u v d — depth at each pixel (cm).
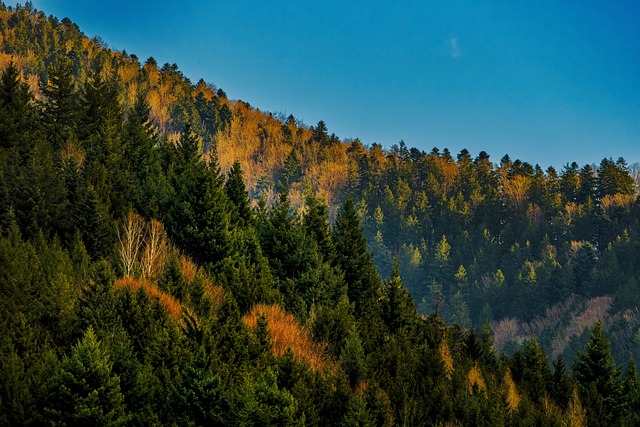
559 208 13525
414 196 15425
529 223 13012
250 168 15012
